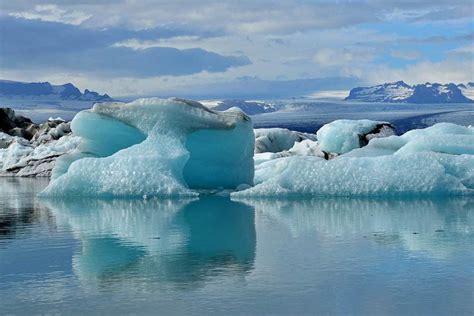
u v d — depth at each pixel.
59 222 19.97
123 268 12.95
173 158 26.72
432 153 25.83
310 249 14.55
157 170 26.41
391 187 24.94
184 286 11.38
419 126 178.25
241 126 28.14
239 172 29.09
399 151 27.88
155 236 17.00
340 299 10.46
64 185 27.05
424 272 12.07
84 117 28.78
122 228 18.53
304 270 12.43
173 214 21.48
